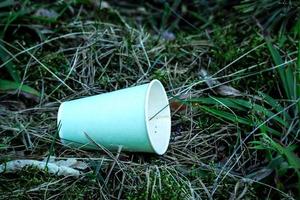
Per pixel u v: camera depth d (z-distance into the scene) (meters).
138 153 0.49
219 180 0.48
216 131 0.52
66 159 0.48
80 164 0.48
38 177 0.47
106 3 0.71
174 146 0.51
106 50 0.61
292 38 0.61
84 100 0.49
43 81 0.57
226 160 0.51
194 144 0.51
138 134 0.46
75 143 0.49
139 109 0.46
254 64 0.57
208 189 0.47
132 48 0.60
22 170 0.46
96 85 0.57
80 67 0.59
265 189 0.49
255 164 0.50
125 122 0.46
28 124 0.52
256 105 0.52
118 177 0.47
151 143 0.46
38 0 0.68
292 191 0.49
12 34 0.62
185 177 0.47
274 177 0.49
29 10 0.64
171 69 0.59
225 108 0.53
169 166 0.48
